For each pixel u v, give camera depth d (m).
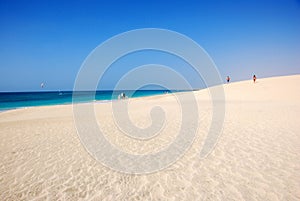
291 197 3.70
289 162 5.12
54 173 5.24
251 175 4.58
